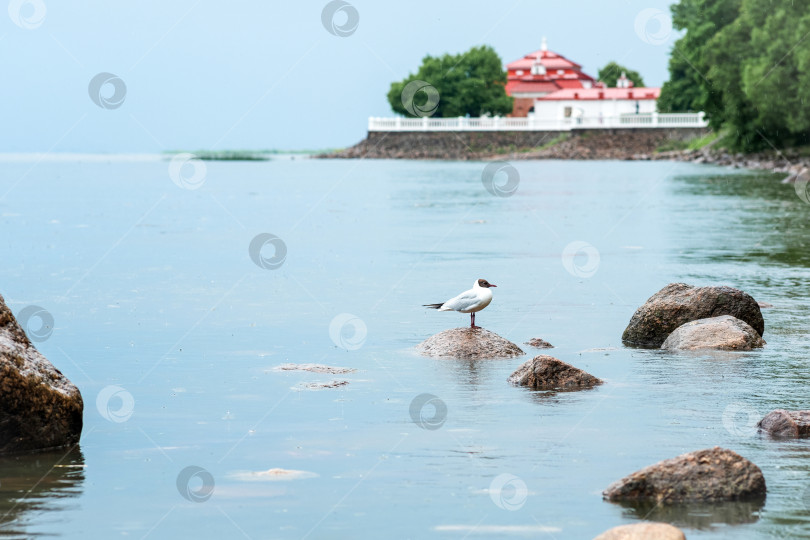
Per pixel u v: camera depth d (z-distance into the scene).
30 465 10.90
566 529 8.85
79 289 24.52
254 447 11.44
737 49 94.88
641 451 11.06
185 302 22.47
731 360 15.96
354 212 50.69
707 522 8.93
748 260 29.09
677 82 144.62
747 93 85.94
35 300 22.78
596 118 141.50
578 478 10.17
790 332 18.25
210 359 16.44
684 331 17.12
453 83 160.25
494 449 11.20
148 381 14.90
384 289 24.42
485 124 152.12
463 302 16.91
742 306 17.80
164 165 143.62
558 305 21.80
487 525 8.98
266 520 9.17
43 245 35.00
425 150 155.38
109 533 8.91
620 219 44.06
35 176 101.88
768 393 13.71
